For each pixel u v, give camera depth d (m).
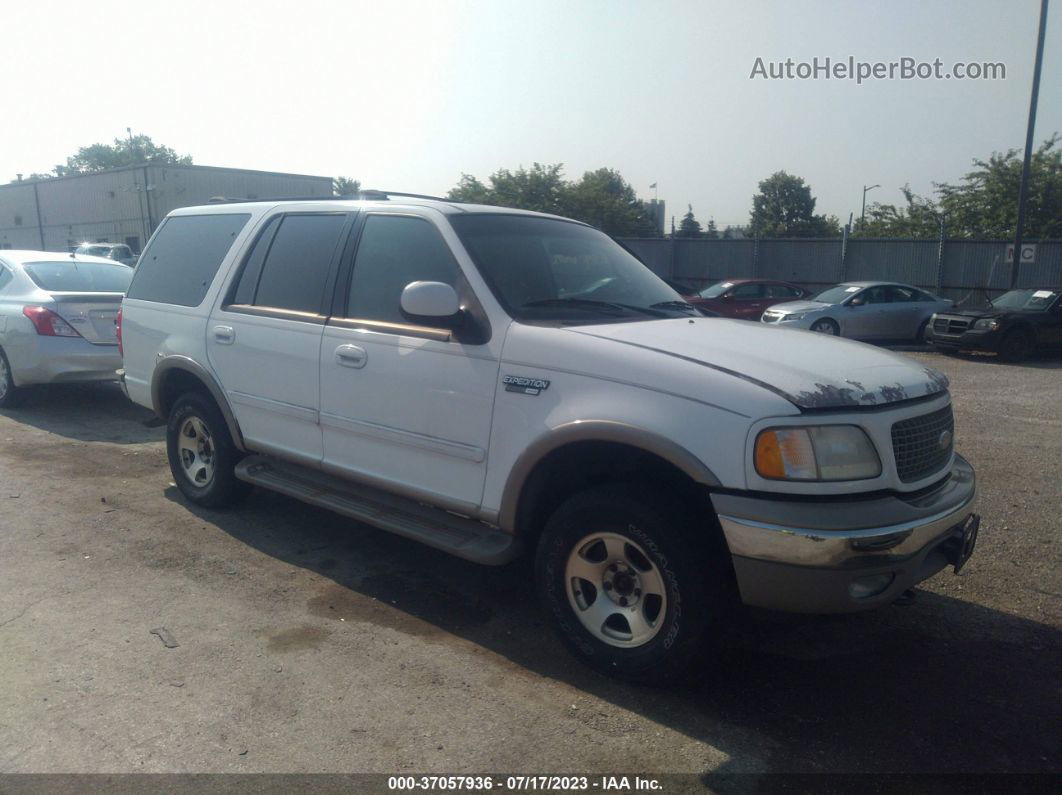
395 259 4.32
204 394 5.49
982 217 33.38
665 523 3.24
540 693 3.45
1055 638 4.01
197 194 38.22
